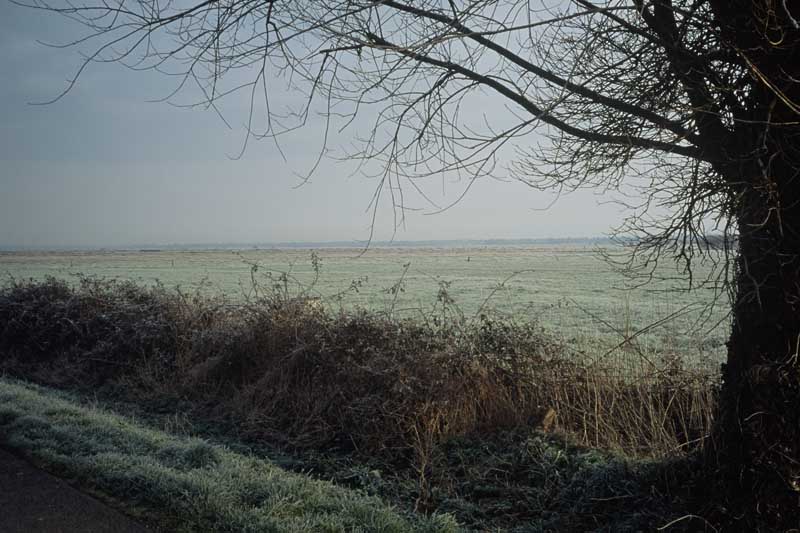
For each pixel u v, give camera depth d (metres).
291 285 11.33
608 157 4.39
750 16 3.63
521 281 37.88
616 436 6.51
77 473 5.27
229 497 4.82
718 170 3.94
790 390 3.71
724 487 3.98
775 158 3.77
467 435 6.95
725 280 3.87
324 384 8.11
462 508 5.45
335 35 4.15
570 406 7.11
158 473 5.19
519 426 6.98
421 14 4.20
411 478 6.25
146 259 94.62
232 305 11.30
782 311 3.77
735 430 3.98
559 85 4.33
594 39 4.07
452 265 68.69
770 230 3.79
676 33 3.92
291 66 4.36
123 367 10.61
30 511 4.46
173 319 11.15
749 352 3.93
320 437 7.36
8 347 12.37
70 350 11.61
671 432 6.65
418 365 7.55
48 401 8.05
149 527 4.27
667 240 4.09
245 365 9.41
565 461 5.98
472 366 7.58
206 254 136.88
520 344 8.02
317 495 5.09
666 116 4.09
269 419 8.02
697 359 8.52
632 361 8.04
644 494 4.74
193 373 9.60
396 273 48.66
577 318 15.66
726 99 3.91
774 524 3.66
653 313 13.31
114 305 12.16
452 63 4.49
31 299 13.02
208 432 8.00
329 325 8.94
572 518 4.91
